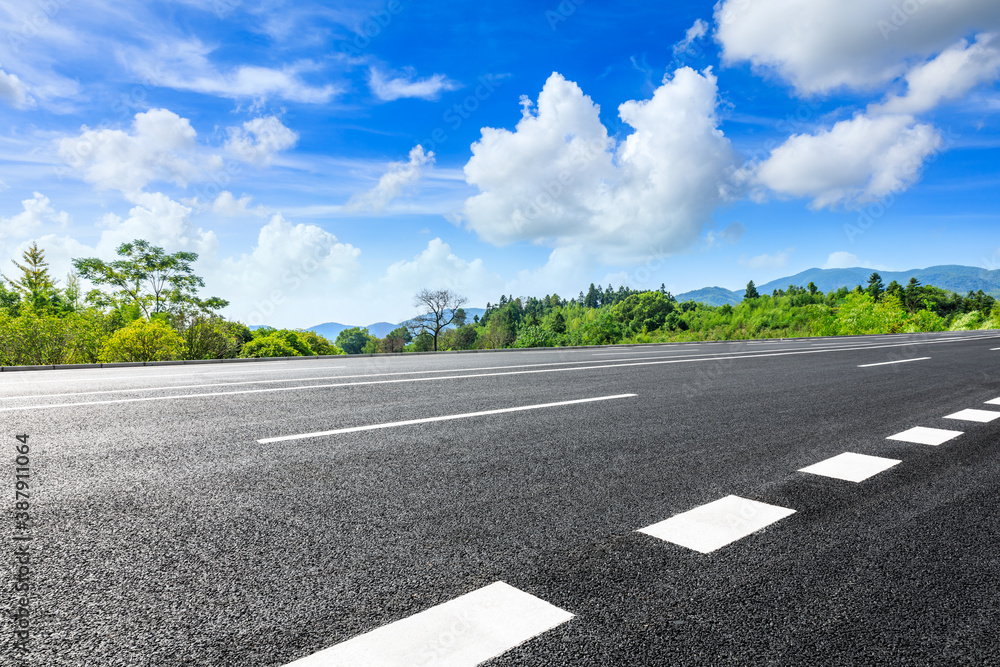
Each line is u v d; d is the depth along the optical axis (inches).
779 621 68.0
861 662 60.1
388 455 149.9
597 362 462.3
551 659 60.1
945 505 111.0
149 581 77.2
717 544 91.5
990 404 237.3
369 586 76.5
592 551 88.7
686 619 68.4
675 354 565.6
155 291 1438.2
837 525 100.1
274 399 250.4
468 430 182.9
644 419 202.7
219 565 82.5
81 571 80.0
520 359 519.8
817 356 511.2
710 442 166.4
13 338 634.8
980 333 1176.2
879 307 1763.0
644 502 112.7
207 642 62.7
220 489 119.6
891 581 78.7
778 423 195.6
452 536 94.7
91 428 184.1
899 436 174.9
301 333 1795.0
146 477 128.3
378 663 59.1
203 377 354.9
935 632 65.9
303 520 101.7
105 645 61.8
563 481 126.8
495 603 72.0
